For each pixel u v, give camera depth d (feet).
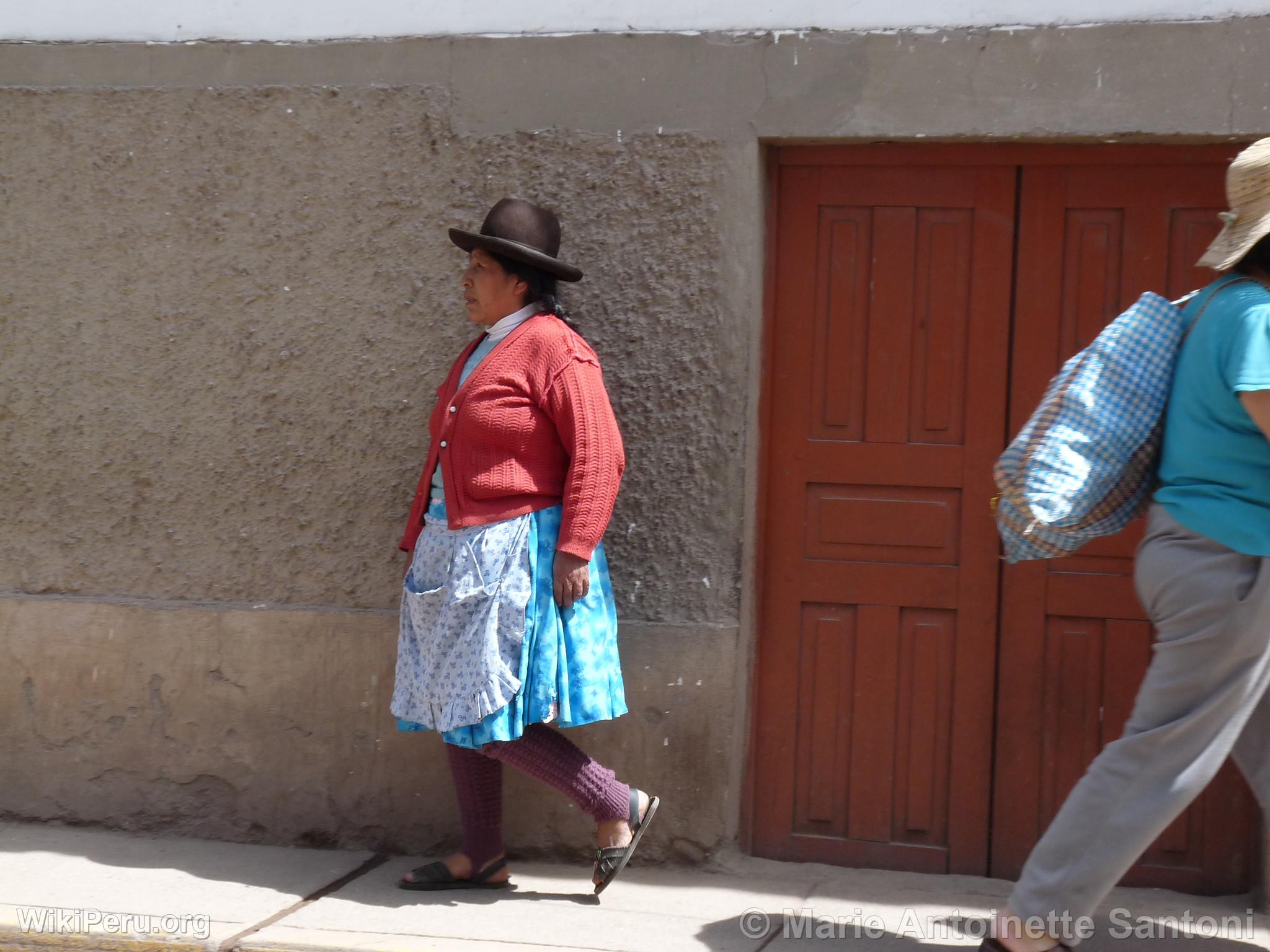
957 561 11.19
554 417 9.95
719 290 11.08
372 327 11.64
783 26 10.94
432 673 9.93
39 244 12.06
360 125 11.60
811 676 11.51
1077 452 8.31
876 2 10.79
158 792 12.01
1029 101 10.53
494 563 9.84
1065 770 11.03
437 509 10.32
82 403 12.07
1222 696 7.93
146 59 11.89
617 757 11.27
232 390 11.86
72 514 12.10
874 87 10.78
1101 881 8.20
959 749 11.23
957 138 10.75
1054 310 10.94
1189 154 10.62
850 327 11.30
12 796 12.16
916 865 11.32
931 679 11.28
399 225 11.58
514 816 11.49
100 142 11.94
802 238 11.34
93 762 12.09
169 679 11.97
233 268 11.82
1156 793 8.09
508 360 10.04
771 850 11.61
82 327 12.04
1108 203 10.82
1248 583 7.80
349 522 11.72
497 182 11.42
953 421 11.16
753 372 11.14
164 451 11.97
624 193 11.21
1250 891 10.64
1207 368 8.04
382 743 11.68
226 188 11.80
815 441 11.41
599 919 9.99
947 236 11.10
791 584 11.50
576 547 9.74
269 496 11.84
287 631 11.79
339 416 11.71
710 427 11.11
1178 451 8.20
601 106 11.25
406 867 11.31
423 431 11.57
